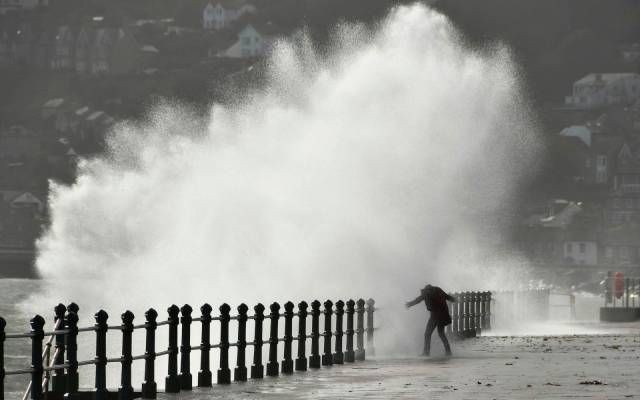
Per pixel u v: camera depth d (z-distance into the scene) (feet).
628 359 230.48
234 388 181.57
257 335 199.52
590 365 214.69
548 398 157.79
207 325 184.14
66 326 152.97
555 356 240.94
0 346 130.62
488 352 257.75
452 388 173.88
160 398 167.73
